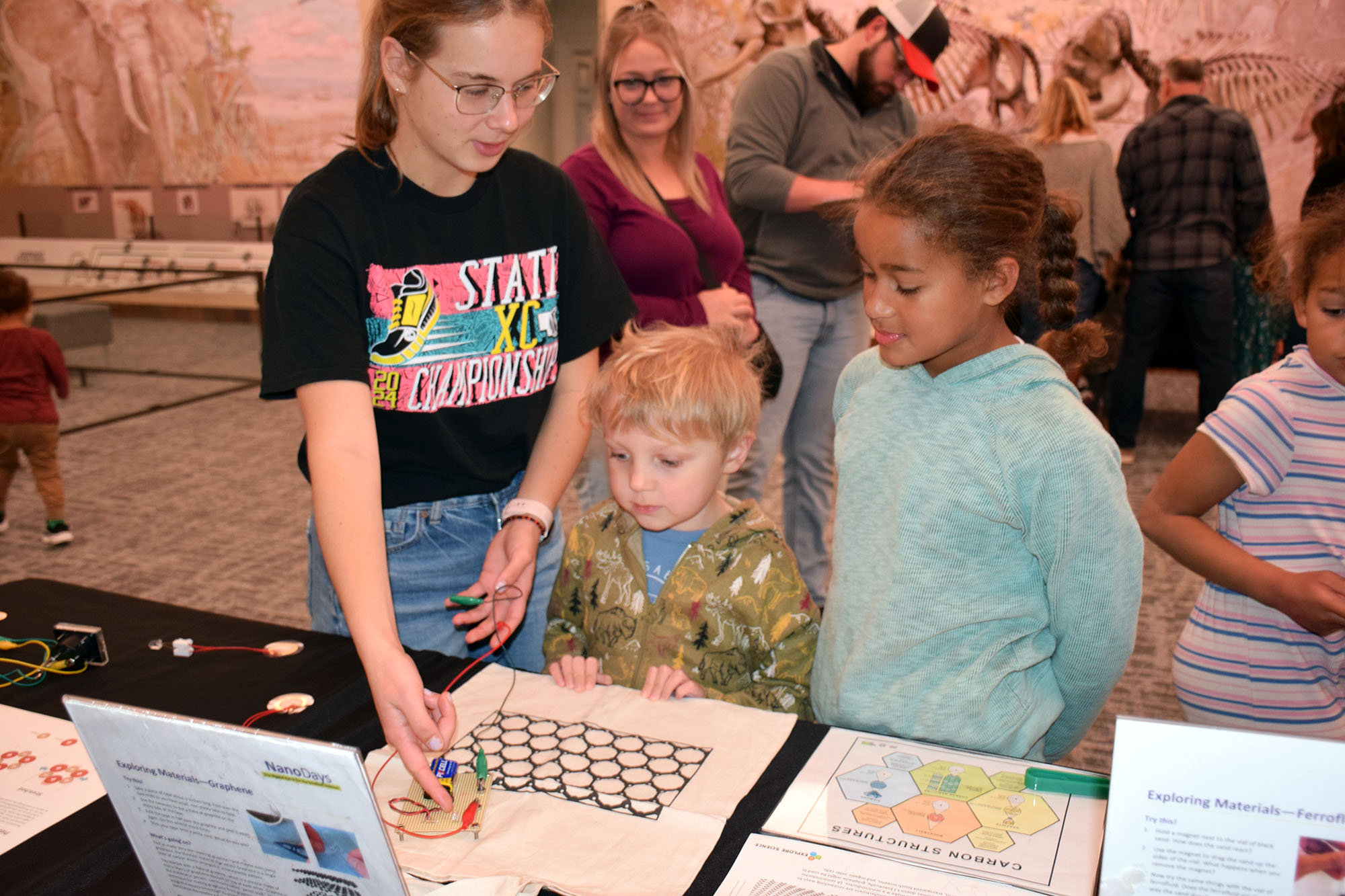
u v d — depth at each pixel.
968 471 1.00
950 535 1.02
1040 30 5.00
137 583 3.03
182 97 7.19
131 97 7.29
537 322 1.29
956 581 1.03
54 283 7.62
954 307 0.94
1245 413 1.16
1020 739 1.02
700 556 1.20
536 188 1.28
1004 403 0.99
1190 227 3.85
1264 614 1.21
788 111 2.39
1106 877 0.65
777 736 0.99
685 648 1.20
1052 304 1.08
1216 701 1.25
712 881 0.77
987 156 0.94
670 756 0.95
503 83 0.99
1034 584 1.03
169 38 7.09
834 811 0.86
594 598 1.28
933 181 0.92
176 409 5.34
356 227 1.12
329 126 6.95
